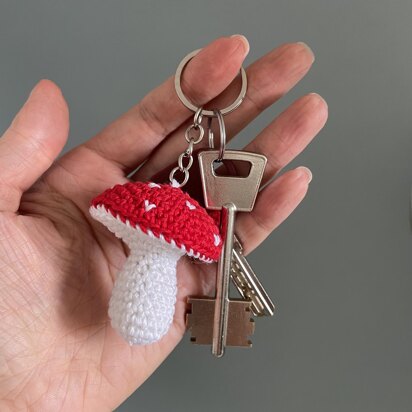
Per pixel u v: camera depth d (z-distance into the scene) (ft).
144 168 0.69
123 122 0.65
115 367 0.63
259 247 0.82
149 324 0.50
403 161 0.80
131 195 0.50
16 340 0.56
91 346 0.61
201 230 0.50
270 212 0.66
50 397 0.58
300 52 0.63
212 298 0.64
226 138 0.68
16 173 0.56
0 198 0.56
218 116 0.61
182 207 0.50
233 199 0.62
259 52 0.79
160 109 0.63
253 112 0.66
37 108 0.56
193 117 0.65
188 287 0.67
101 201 0.50
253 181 0.62
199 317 0.64
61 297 0.59
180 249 0.49
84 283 0.61
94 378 0.61
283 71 0.63
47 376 0.58
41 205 0.63
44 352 0.58
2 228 0.56
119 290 0.51
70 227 0.62
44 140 0.57
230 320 0.63
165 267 0.52
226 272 0.62
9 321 0.56
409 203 0.81
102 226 0.64
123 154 0.66
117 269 0.64
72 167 0.65
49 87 0.58
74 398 0.60
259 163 0.61
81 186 0.65
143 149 0.66
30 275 0.57
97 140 0.66
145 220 0.48
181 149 0.67
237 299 0.64
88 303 0.61
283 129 0.65
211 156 0.61
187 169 0.61
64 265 0.60
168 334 0.65
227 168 0.67
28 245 0.58
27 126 0.56
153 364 0.66
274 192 0.65
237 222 0.67
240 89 0.64
